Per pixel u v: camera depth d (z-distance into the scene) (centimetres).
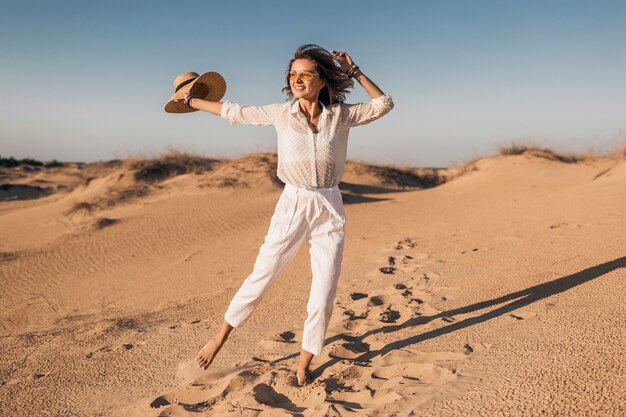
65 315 703
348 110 335
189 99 358
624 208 838
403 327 443
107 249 1156
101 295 805
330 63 332
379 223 1116
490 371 325
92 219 1445
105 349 503
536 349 346
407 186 2781
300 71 325
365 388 336
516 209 1064
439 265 662
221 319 559
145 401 359
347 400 322
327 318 346
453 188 1675
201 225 1292
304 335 349
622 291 434
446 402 293
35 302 806
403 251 782
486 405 282
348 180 2677
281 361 401
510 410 272
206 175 1881
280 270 353
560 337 359
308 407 321
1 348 547
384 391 324
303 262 781
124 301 745
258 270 352
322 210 339
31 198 3062
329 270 341
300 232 345
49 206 1822
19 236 1362
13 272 1024
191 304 661
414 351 383
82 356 490
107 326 589
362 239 949
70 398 395
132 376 425
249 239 1115
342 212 347
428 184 2956
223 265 910
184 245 1140
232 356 427
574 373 298
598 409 258
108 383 416
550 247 658
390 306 511
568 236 708
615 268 507
